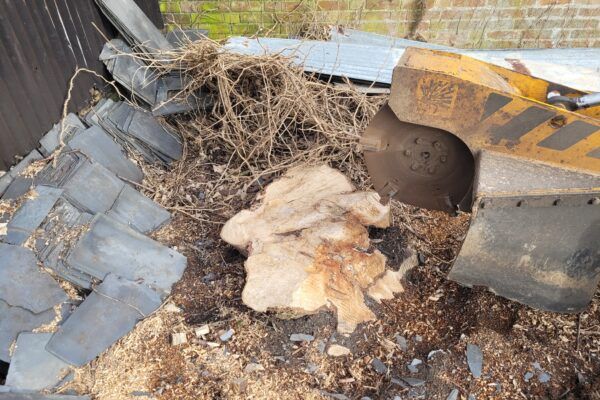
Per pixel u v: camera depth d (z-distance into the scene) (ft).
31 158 10.46
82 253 9.11
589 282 8.08
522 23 15.71
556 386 8.18
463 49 15.78
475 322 9.07
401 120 7.86
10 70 9.85
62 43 11.34
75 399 7.65
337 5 15.66
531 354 8.58
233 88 12.39
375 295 9.12
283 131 12.55
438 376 8.25
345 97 13.07
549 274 8.05
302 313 8.43
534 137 7.52
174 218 11.31
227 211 11.53
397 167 8.85
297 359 8.44
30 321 8.34
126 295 8.91
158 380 8.16
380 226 9.62
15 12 9.89
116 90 13.19
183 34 14.69
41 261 8.91
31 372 7.77
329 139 12.35
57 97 11.33
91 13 12.41
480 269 8.13
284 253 8.80
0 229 9.12
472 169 8.38
